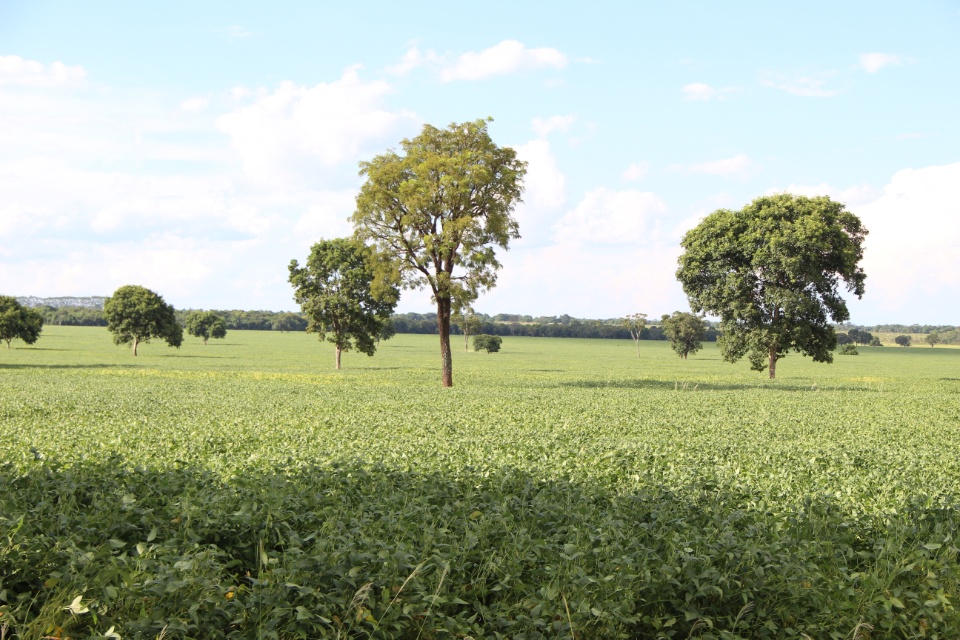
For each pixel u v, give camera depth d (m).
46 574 6.73
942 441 22.94
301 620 6.07
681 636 7.23
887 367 113.19
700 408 33.56
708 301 56.03
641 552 8.02
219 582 6.76
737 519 9.63
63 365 76.75
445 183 44.09
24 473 11.70
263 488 10.16
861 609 7.39
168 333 104.56
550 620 6.80
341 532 8.13
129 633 5.83
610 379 67.44
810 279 52.41
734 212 55.84
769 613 7.45
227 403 33.28
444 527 8.84
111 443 18.30
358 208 45.94
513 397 38.84
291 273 74.81
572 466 15.12
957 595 7.88
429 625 6.55
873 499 12.16
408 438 20.92
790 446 20.69
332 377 63.25
